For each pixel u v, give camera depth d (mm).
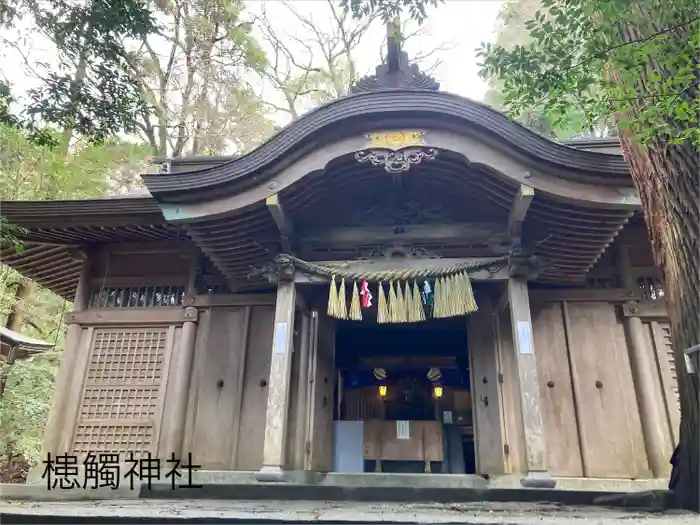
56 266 9945
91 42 6613
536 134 6574
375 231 7762
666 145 4680
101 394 8367
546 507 5152
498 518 3357
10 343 9852
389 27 7375
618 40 4625
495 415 7578
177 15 16188
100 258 9148
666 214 4742
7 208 8094
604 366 7941
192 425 8102
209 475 7281
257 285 8617
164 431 8047
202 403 8219
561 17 4738
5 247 9000
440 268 7105
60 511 3504
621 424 7637
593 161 6512
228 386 8273
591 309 8281
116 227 8312
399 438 9492
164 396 8266
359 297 7457
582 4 4527
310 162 6938
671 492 4688
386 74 7590
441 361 12148
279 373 6863
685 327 4543
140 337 8633
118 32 6707
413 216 7812
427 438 9484
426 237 7645
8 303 14820
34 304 16000
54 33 6512
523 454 6785
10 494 6586
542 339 8180
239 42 16578
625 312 8102
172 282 8977
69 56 6676
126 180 17359
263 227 7625
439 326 10102
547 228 7336
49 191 14719
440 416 12141
